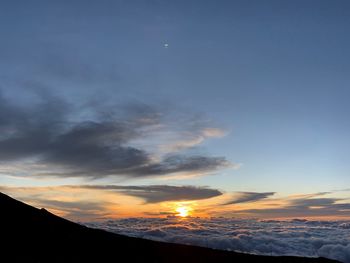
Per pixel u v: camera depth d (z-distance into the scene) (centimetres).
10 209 11975
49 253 9125
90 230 13150
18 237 9738
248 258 15100
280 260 15425
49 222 12175
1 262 7250
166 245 14475
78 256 9919
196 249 14850
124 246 12631
